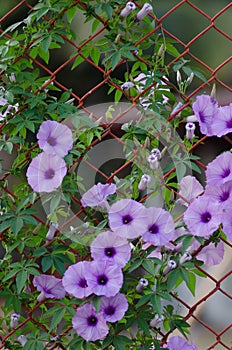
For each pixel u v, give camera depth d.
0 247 2.14
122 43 1.69
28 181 1.63
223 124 1.69
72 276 1.65
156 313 1.68
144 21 1.72
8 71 1.68
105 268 1.64
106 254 1.65
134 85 1.70
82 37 2.30
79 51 1.69
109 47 1.68
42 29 1.69
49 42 1.66
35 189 1.63
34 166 1.64
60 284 1.68
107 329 1.64
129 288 1.71
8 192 1.69
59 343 1.69
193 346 1.71
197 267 1.69
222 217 1.64
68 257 1.67
